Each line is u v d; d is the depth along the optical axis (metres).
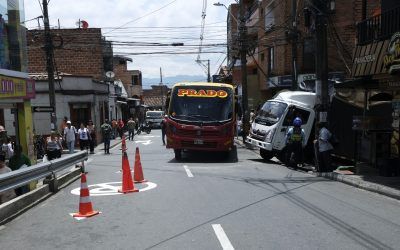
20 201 9.02
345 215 8.36
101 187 12.17
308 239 6.75
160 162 18.48
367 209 8.93
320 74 15.36
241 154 22.94
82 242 6.82
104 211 8.98
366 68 13.59
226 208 8.97
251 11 41.66
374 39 13.57
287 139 16.86
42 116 30.67
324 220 7.95
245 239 6.75
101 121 37.25
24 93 12.89
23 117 12.98
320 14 15.25
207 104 18.30
